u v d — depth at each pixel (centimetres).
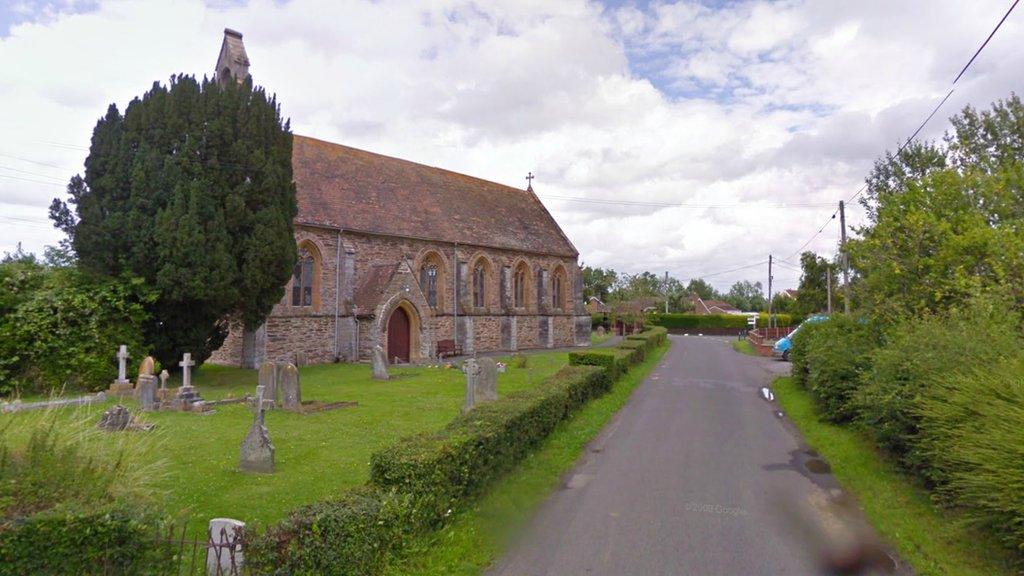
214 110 1847
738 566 618
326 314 2669
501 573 593
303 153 2967
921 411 775
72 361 1562
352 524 513
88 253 1684
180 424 1230
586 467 1007
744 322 7894
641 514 773
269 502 768
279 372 1491
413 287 2858
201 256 1731
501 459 848
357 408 1469
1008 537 570
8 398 1437
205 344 1939
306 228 2591
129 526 458
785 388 1997
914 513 758
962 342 870
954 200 1399
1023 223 1274
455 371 2322
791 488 900
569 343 4453
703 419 1470
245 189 1897
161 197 1723
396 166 3534
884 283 1322
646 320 7288
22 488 497
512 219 4134
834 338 1438
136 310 1697
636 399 1788
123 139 1709
